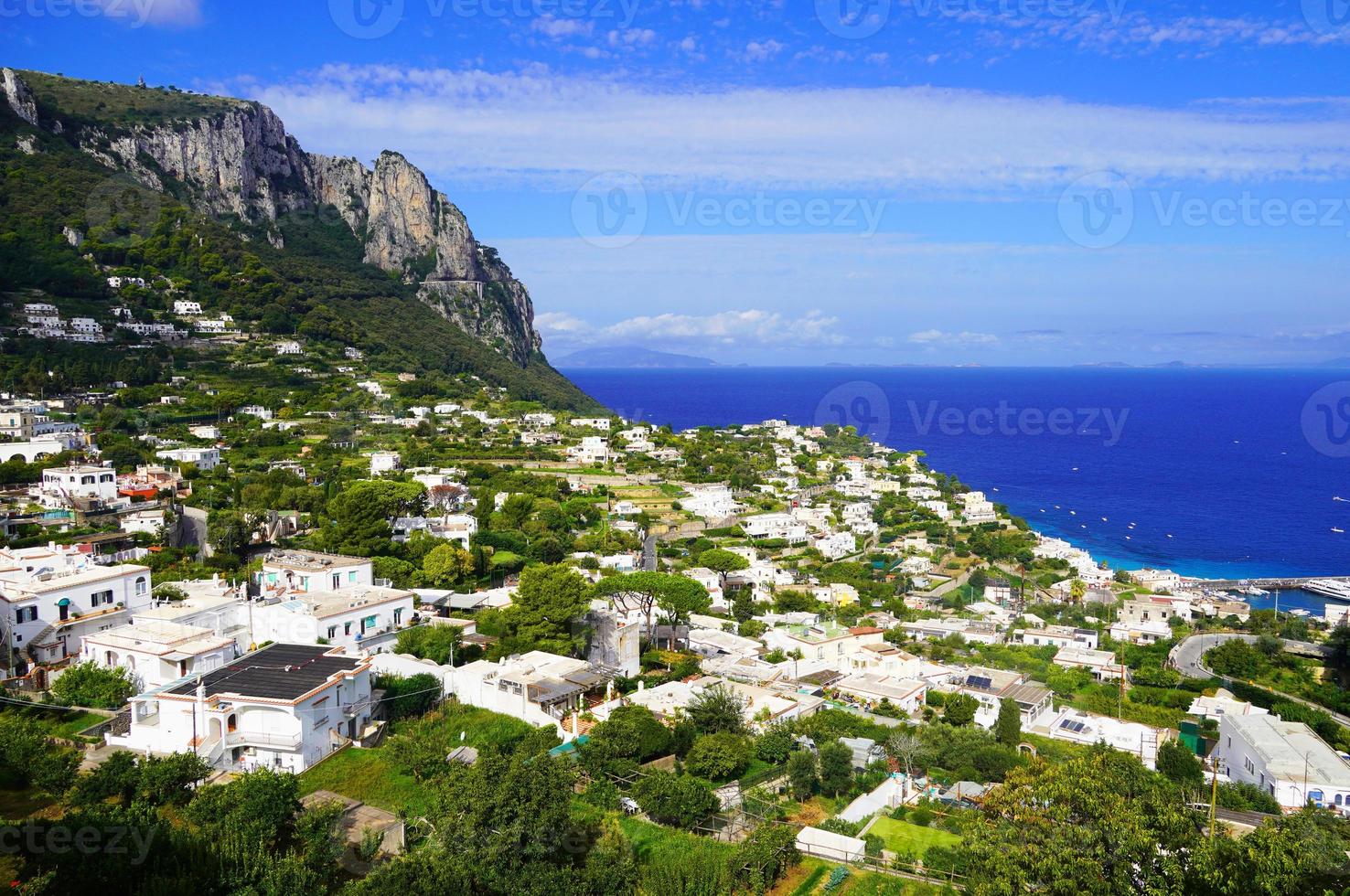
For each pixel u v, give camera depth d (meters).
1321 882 36.34
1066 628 122.00
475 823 43.84
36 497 118.69
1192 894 36.50
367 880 39.62
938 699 83.94
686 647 94.94
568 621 80.38
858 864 48.41
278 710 53.03
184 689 55.00
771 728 66.62
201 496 127.88
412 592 83.31
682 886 43.94
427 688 65.75
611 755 57.94
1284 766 65.75
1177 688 97.88
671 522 172.50
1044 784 40.66
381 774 53.78
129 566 77.69
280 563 90.06
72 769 47.62
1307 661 110.19
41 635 66.19
